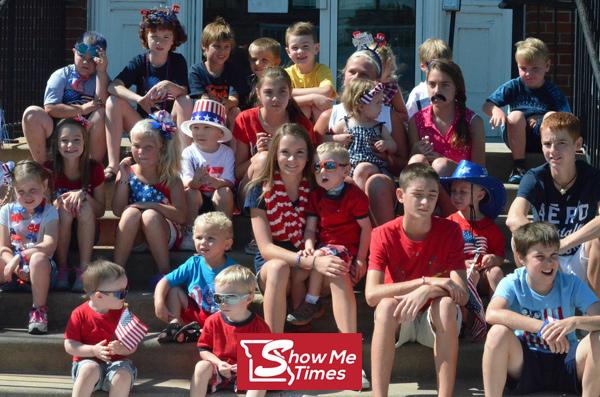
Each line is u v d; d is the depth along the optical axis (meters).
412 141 6.35
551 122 5.46
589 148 6.76
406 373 5.38
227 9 9.55
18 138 7.42
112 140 6.52
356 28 9.59
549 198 5.57
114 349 5.02
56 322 5.67
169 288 5.43
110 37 9.32
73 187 6.00
